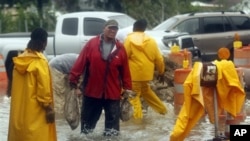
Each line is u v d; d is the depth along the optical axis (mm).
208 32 34969
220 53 15250
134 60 19094
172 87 22609
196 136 16469
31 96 13180
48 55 31234
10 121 13477
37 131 13203
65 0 56219
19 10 51281
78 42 30812
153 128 17891
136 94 19234
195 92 14289
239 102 15234
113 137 16484
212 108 15266
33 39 13320
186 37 30953
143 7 50188
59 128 17969
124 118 17125
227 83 15023
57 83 20203
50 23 51531
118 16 31312
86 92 16391
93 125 16703
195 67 14422
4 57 30219
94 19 30922
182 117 14430
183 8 52156
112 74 16266
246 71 24141
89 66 16281
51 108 13250
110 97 16281
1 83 27766
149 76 19188
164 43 30250
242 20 35438
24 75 13289
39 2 52812
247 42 35156
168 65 22766
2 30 49562
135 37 19156
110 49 16266
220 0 53688
